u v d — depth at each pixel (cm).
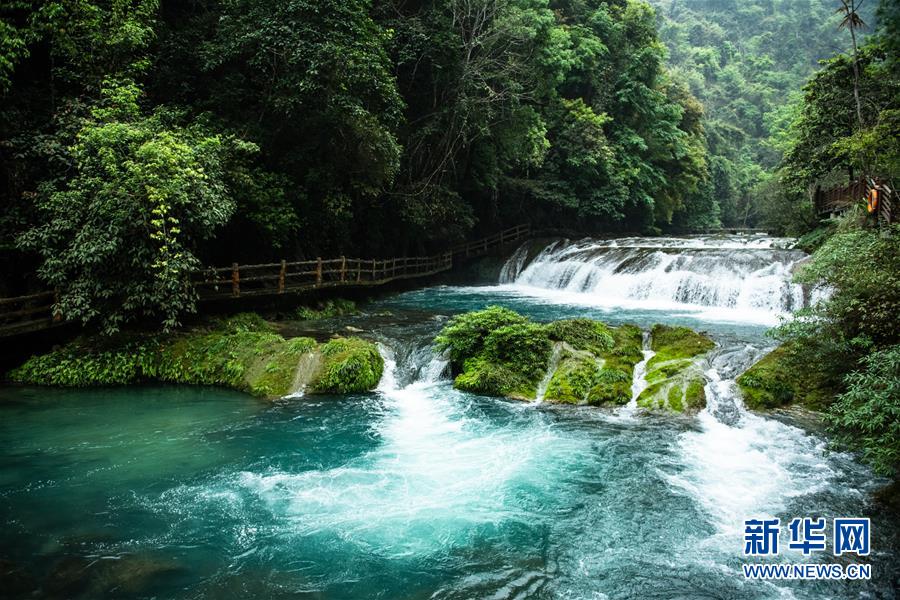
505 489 681
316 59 1408
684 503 642
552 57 2739
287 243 1647
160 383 1069
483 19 2214
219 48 1466
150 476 708
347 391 1038
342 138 1639
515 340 1088
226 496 660
